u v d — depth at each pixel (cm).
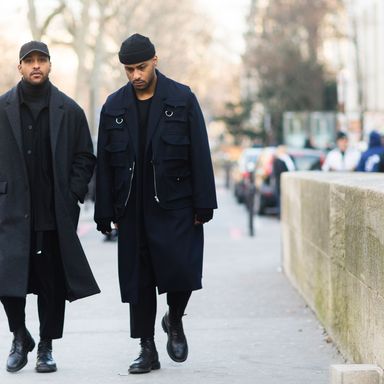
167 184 1039
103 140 1053
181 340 1088
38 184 1048
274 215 4088
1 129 1047
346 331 1136
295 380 1053
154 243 1039
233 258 2247
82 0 5459
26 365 1120
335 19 8669
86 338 1278
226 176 6981
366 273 1019
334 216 1214
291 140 7531
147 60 1027
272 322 1383
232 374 1077
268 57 8662
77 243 1045
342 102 6494
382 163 2366
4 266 1032
